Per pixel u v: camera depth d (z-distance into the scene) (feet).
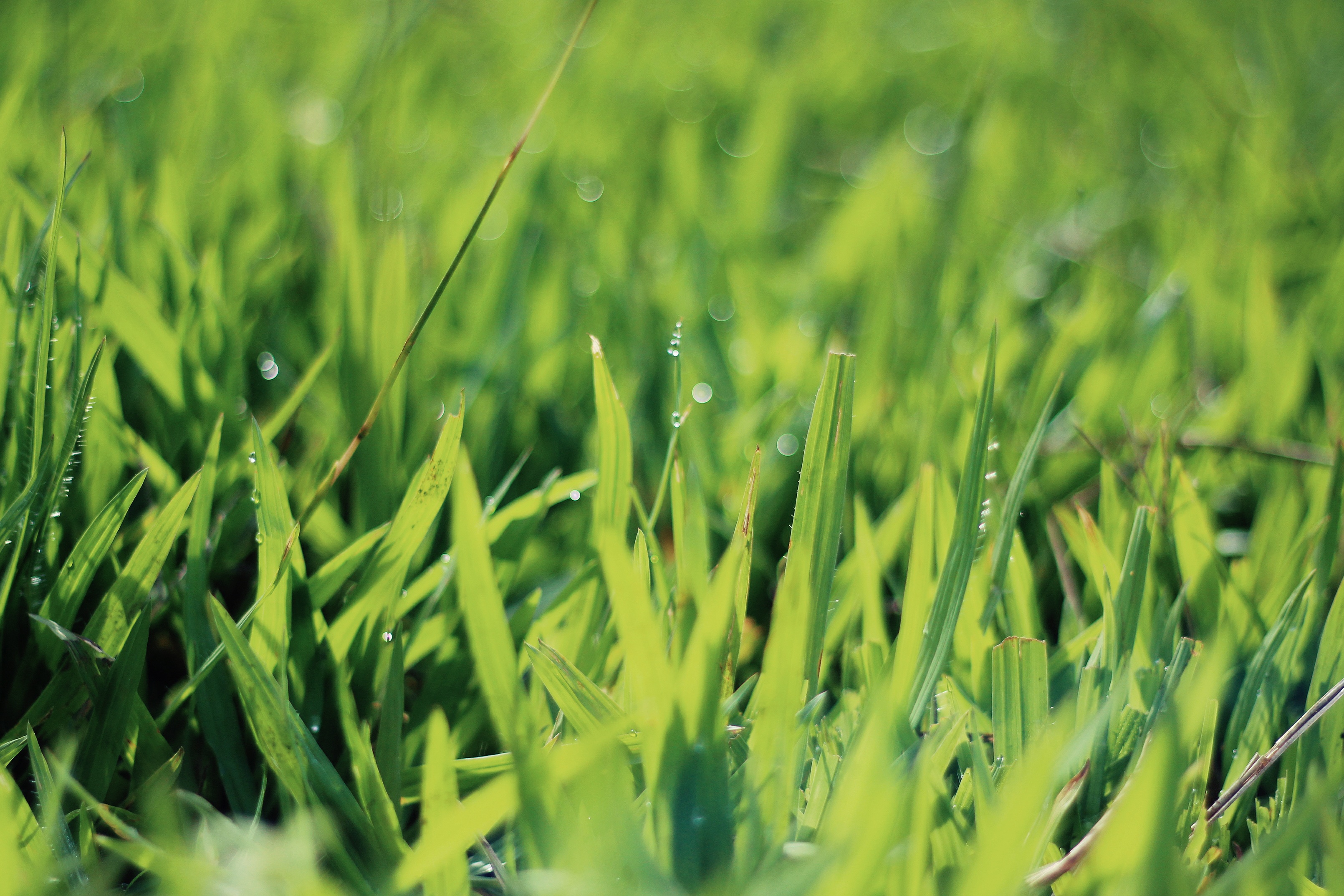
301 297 1.73
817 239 2.16
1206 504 1.52
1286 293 1.94
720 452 1.58
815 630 1.32
